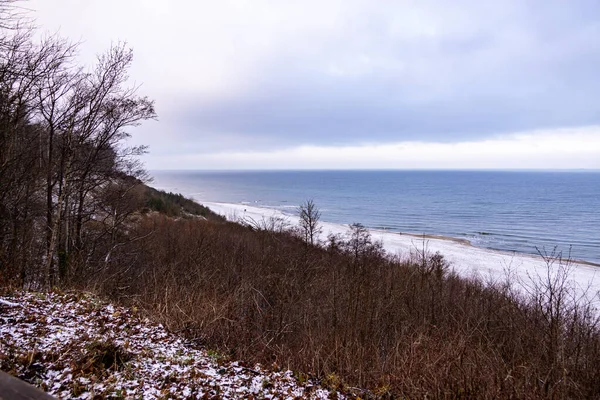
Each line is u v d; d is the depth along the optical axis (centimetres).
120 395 366
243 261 1664
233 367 544
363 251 2306
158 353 519
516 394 514
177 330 680
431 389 542
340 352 675
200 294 873
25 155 1060
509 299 991
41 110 1038
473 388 518
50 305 614
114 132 1251
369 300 977
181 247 1970
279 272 1418
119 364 448
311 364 652
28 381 359
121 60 1420
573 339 706
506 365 624
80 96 1138
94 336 502
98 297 774
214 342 681
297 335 851
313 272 1555
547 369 599
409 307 1157
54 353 425
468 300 1277
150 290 994
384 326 959
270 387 490
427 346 703
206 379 459
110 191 1455
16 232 996
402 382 579
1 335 447
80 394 356
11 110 920
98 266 1248
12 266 856
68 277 962
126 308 754
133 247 1609
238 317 835
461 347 645
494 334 866
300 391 502
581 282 2294
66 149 1157
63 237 1173
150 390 396
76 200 1330
